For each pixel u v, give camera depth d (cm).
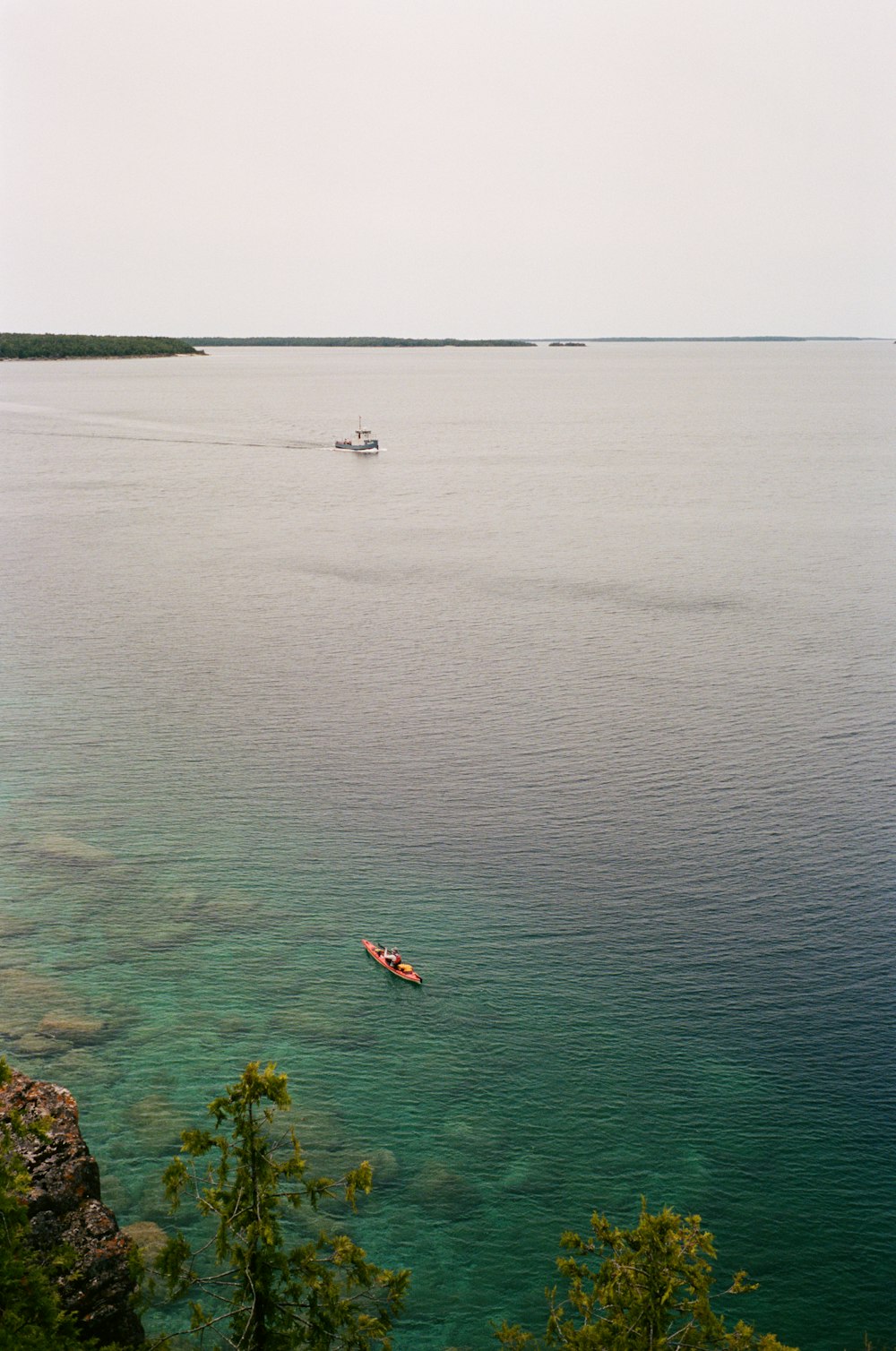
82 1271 2989
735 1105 4816
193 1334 3806
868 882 6384
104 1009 5394
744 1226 4244
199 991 5547
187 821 7194
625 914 6156
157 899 6319
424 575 13550
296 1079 4975
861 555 14312
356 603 12256
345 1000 5503
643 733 8444
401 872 6606
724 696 9188
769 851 6731
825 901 6222
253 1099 2967
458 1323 3909
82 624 11369
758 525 16512
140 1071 4997
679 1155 4572
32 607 11975
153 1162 4506
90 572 13588
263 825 7144
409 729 8600
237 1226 2939
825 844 6788
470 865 6662
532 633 11044
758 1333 3828
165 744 8331
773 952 5806
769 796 7400
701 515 17425
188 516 17462
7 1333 2327
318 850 6838
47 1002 5409
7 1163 2842
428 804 7400
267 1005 5462
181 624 11419
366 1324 3075
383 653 10462
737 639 10762
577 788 7562
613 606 12038
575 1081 4962
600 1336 2870
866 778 7638
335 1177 4453
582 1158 4562
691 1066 5038
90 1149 4556
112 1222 3184
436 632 11106
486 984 5616
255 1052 5141
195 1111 4778
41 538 15575
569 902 6275
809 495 19300
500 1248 4188
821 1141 4625
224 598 12481
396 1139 4662
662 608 11906
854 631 10962
